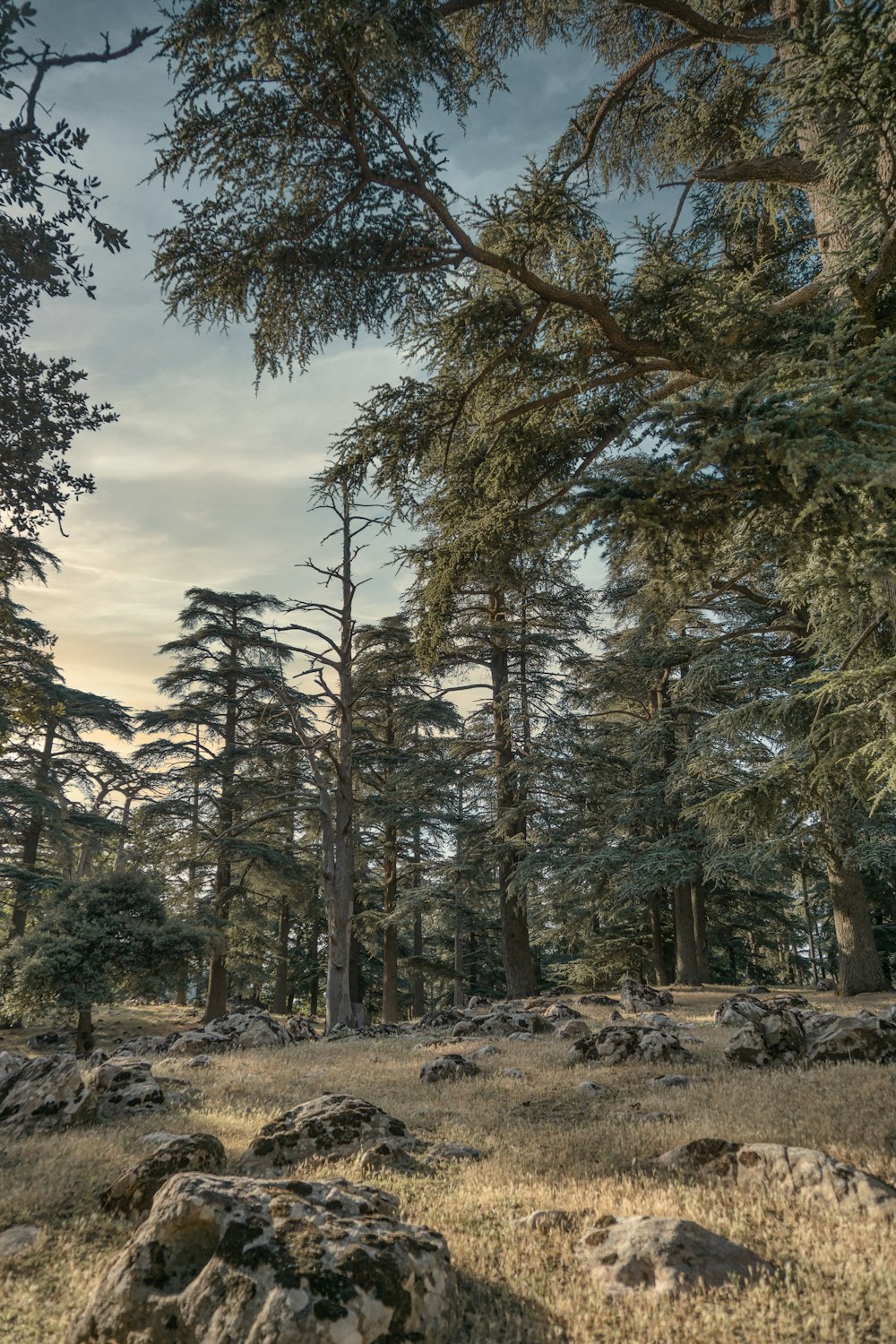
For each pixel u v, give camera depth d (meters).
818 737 12.49
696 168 14.88
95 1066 11.26
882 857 21.20
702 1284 5.21
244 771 33.97
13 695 19.00
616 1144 8.49
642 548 8.33
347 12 7.70
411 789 31.50
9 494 10.23
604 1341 4.74
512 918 28.97
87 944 24.25
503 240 10.53
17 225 8.53
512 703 29.19
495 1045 16.48
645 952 36.38
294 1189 5.60
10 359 9.71
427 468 12.66
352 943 37.03
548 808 28.72
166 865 30.11
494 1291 5.44
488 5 14.54
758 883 27.25
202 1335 4.45
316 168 9.59
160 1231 5.08
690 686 23.69
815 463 6.41
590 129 15.37
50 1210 6.68
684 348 9.65
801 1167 6.75
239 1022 19.91
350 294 10.59
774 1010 13.06
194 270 9.95
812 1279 5.19
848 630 14.16
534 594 27.72
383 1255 4.88
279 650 33.56
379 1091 12.02
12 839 33.56
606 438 11.03
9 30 7.31
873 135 8.06
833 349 7.84
